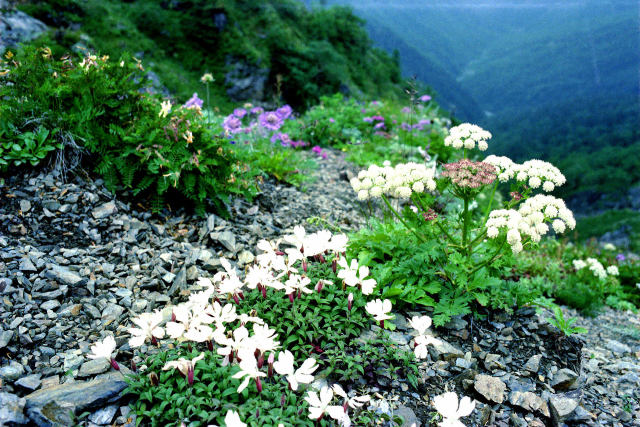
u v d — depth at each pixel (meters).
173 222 4.21
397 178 3.26
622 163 98.50
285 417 2.16
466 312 3.12
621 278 7.07
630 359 3.97
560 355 3.21
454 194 3.35
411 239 3.67
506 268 3.69
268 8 43.84
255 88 36.59
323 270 3.29
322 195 5.85
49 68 4.23
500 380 2.84
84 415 2.19
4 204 3.68
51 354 2.66
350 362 2.64
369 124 9.56
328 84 40.88
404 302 3.38
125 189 4.21
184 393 2.25
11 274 3.12
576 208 95.56
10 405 2.18
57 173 3.99
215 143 4.53
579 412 2.76
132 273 3.48
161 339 2.86
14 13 22.48
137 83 4.46
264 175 5.73
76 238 3.66
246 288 3.33
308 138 8.52
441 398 2.31
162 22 35.22
